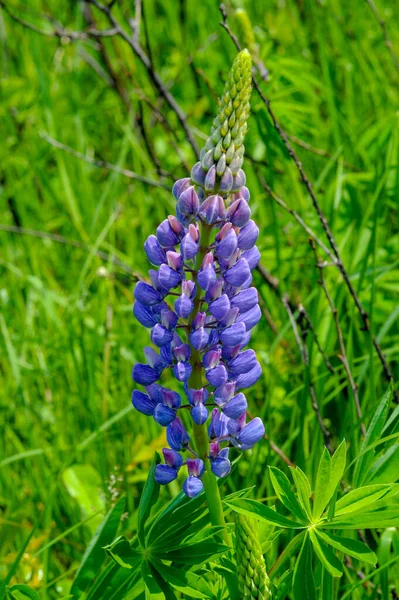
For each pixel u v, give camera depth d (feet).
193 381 3.75
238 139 3.68
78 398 5.35
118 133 7.73
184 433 3.74
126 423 5.21
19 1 8.52
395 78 7.70
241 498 3.68
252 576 3.69
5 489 5.03
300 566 3.66
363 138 6.01
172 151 7.38
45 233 6.49
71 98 7.85
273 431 5.08
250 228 3.71
